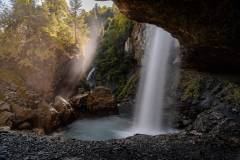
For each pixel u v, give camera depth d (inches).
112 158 576.1
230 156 610.2
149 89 1530.5
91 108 1427.2
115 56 2177.7
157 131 1181.1
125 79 1984.5
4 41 1385.3
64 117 1178.0
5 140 695.1
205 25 681.0
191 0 610.2
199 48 853.8
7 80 1196.5
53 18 1619.1
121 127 1224.8
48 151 615.5
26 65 1294.3
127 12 747.4
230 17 624.4
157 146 671.1
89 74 2208.4
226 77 1069.1
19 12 1489.9
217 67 998.4
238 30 651.5
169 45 1435.8
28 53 1338.6
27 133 810.8
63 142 696.4
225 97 1021.2
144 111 1487.5
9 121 971.9
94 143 692.7
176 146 673.0
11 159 558.3
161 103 1385.3
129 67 2020.2
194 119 1117.1
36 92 1230.3
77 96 1472.7
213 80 1138.0
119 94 1868.8
